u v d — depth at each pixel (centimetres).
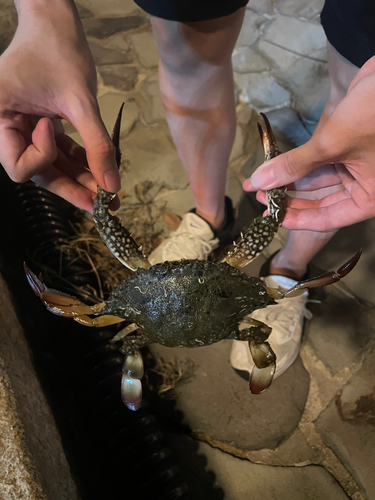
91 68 34
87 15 87
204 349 59
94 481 44
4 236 58
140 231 67
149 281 29
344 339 58
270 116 74
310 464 52
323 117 47
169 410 56
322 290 61
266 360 35
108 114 76
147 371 58
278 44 80
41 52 31
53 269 57
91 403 49
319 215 36
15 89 31
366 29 36
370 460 50
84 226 66
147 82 80
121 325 56
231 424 55
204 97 46
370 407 53
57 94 32
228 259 35
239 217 68
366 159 31
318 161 30
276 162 31
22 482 30
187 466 51
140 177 71
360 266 61
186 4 37
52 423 37
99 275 62
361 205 34
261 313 57
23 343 41
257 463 53
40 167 32
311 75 76
